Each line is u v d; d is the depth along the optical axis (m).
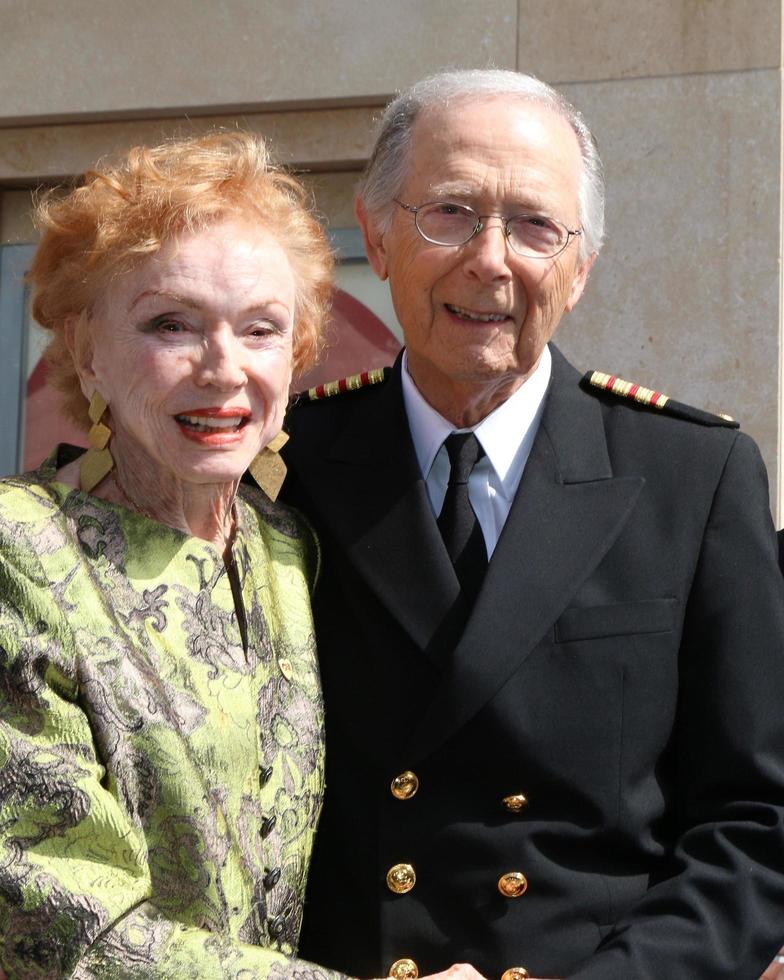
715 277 3.78
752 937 2.26
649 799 2.38
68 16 4.11
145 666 2.11
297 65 4.00
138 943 1.98
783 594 2.48
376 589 2.46
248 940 2.14
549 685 2.38
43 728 2.03
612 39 3.85
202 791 2.08
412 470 2.54
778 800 2.35
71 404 2.33
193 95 4.05
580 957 2.31
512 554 2.43
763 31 3.78
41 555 2.10
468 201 2.45
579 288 2.65
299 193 2.39
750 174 3.77
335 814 2.43
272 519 2.50
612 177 3.84
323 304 2.42
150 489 2.26
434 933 2.34
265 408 2.24
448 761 2.38
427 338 2.51
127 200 2.17
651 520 2.47
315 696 2.36
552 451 2.53
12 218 4.34
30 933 1.97
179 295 2.15
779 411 3.73
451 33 3.93
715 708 2.38
